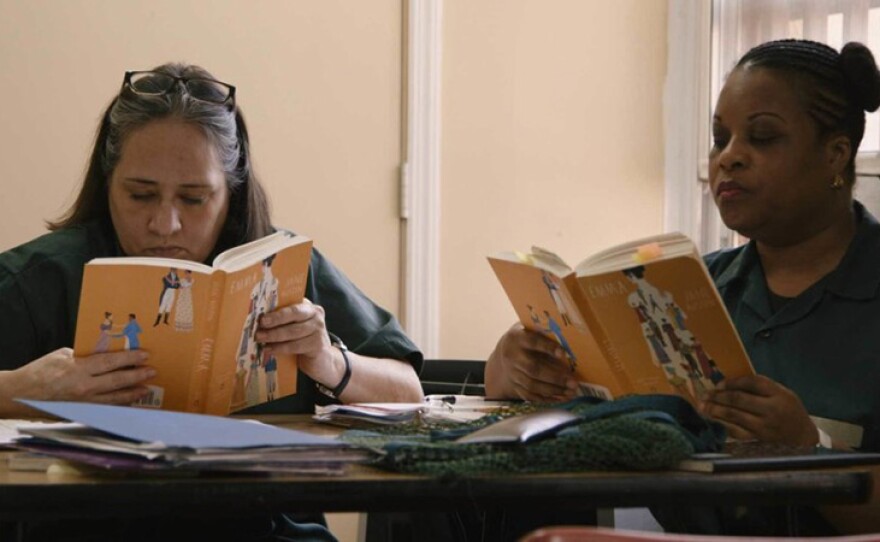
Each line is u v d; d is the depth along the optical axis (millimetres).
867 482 1380
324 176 3623
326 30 3617
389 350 2299
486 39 3885
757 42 3904
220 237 2223
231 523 1919
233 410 1948
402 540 1537
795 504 1360
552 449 1344
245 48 3504
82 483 1209
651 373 1698
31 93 3254
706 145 4117
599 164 4059
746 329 2045
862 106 2004
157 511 1213
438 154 3797
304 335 1988
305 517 2152
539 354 1991
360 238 3680
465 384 2514
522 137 3947
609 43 4070
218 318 1801
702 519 1864
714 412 1630
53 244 2156
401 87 3740
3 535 1567
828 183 1994
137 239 2070
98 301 1770
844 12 3607
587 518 2148
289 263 1932
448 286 3836
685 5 4125
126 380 1798
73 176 3295
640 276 1593
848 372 1906
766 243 2057
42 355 2115
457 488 1270
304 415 2062
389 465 1329
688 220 4152
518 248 3941
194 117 2094
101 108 3324
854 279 1961
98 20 3318
